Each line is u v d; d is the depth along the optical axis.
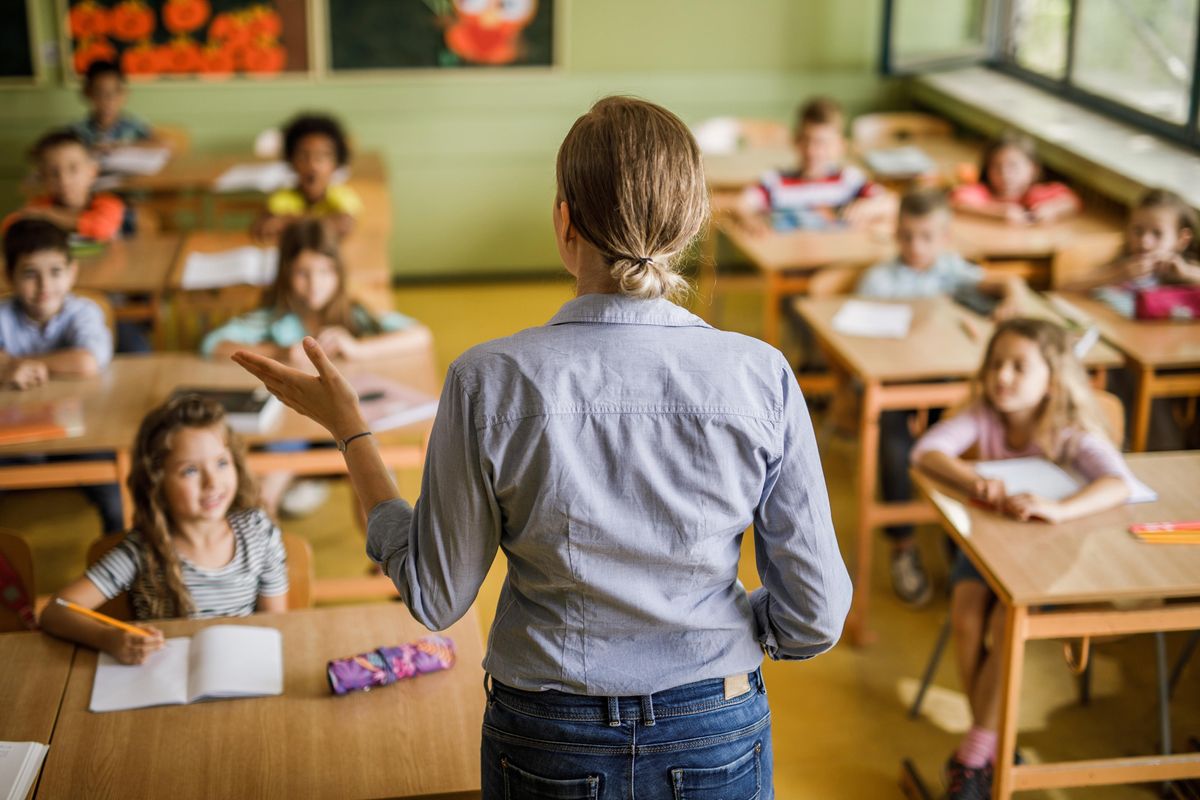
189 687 1.85
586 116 1.19
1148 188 3.96
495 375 1.17
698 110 5.98
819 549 1.23
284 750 1.73
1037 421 2.59
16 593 2.25
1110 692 2.95
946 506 2.40
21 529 3.66
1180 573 2.15
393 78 5.70
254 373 1.35
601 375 1.17
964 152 5.34
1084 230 4.28
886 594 3.41
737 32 5.89
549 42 5.75
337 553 3.58
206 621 2.03
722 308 5.27
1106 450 2.52
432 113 5.77
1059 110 5.09
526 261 6.04
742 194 4.83
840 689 2.97
